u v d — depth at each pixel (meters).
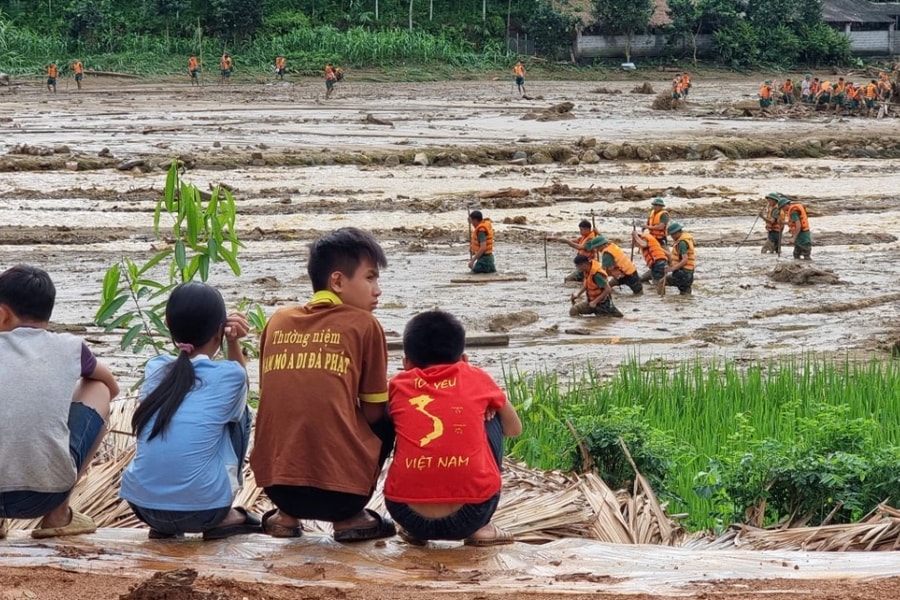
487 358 18.42
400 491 6.64
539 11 85.12
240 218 29.73
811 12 91.69
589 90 73.06
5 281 6.68
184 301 6.75
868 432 10.11
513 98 65.75
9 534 7.04
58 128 46.47
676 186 37.03
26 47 76.44
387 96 66.62
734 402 13.66
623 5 83.56
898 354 18.86
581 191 34.81
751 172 40.34
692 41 86.69
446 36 86.69
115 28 82.06
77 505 7.71
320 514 6.69
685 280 23.19
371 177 36.94
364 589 5.97
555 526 7.54
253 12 81.81
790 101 63.12
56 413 6.50
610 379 16.69
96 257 24.91
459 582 6.14
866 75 87.12
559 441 11.05
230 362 6.87
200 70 74.81
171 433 6.61
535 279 24.22
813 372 16.12
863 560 6.57
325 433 6.56
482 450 6.66
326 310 6.72
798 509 9.12
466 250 26.95
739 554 6.74
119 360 17.45
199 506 6.61
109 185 33.69
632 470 10.02
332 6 90.00
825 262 26.59
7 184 33.19
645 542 7.62
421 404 6.68
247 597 5.62
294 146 42.19
